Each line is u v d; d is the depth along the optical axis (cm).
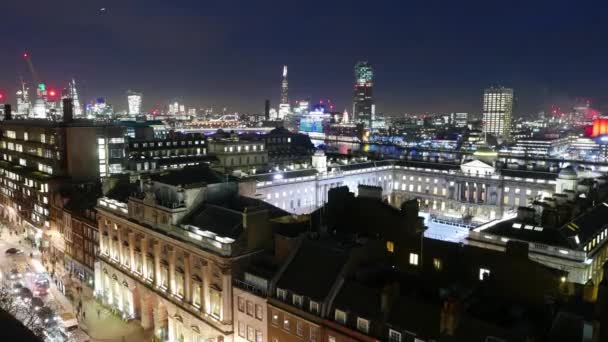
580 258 8662
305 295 6550
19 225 16712
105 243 10681
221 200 9294
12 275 12094
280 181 16762
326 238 7500
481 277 6600
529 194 18288
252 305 7244
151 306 9319
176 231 8438
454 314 5038
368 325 5875
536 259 9100
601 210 11256
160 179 9294
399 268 7562
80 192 12875
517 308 5528
